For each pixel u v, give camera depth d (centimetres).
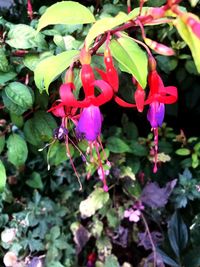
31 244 26
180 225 25
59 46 20
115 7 23
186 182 28
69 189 29
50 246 27
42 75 16
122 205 28
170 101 14
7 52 22
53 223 27
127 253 29
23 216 27
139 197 28
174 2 12
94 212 27
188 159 29
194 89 34
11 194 27
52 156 25
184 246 25
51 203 28
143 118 32
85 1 26
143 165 29
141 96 14
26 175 28
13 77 21
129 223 29
